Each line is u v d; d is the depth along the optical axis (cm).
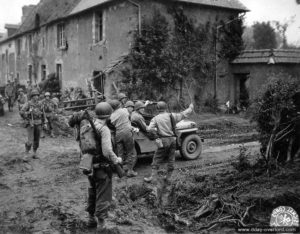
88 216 584
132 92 1761
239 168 796
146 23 1834
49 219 603
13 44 3816
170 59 1847
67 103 1820
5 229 564
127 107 929
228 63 2152
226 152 1109
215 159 1014
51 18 2709
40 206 661
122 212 618
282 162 775
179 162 989
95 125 530
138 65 1809
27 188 777
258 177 718
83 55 2286
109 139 527
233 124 1647
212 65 2069
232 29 2133
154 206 644
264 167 769
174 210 628
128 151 841
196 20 2011
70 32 2448
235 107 2092
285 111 754
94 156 529
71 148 1212
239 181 722
